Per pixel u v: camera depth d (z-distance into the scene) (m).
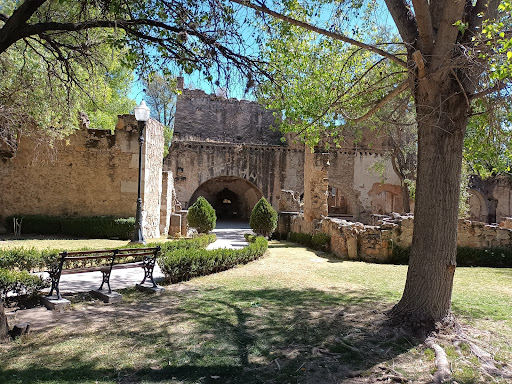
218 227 24.69
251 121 28.05
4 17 4.76
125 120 13.94
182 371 3.43
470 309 5.34
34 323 4.66
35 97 10.12
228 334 4.33
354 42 4.92
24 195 13.63
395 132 19.53
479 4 4.64
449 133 4.39
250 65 5.68
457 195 4.45
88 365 3.51
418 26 4.43
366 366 3.55
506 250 10.09
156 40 5.18
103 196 13.88
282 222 17.06
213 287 6.67
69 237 13.05
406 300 4.55
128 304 5.56
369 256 10.12
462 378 3.31
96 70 9.59
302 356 3.76
